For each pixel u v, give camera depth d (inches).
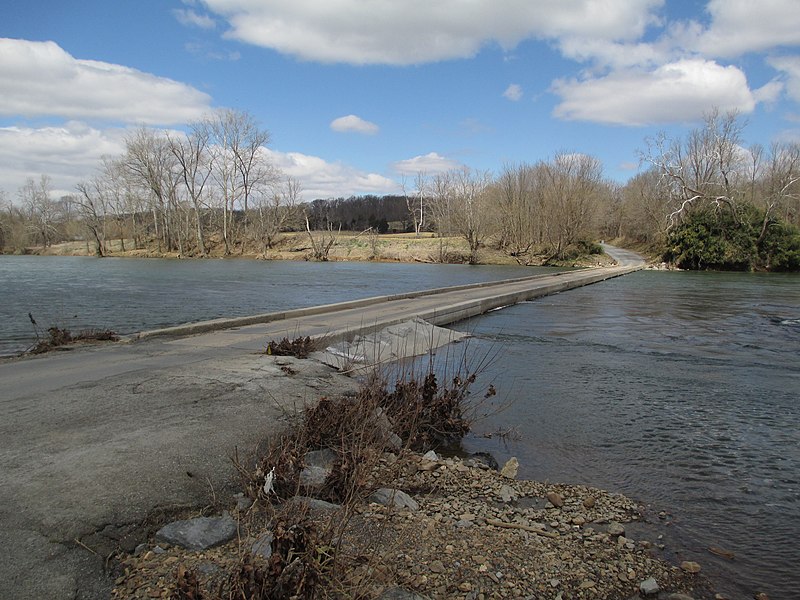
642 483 224.8
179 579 112.3
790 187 2433.6
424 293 906.7
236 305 927.0
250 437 221.9
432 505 195.3
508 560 157.1
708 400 346.9
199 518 160.2
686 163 2428.6
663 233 2406.5
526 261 2573.8
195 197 2960.1
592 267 2351.1
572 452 261.0
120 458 191.5
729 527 187.3
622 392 367.6
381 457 221.1
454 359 474.9
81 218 3228.3
